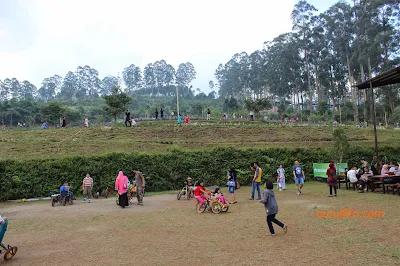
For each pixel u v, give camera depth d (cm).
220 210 1258
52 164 1983
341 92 9462
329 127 3956
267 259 686
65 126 3809
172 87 17875
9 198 1878
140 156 2127
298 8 8869
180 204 1549
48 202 1788
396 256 666
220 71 16150
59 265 703
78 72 17275
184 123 4156
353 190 1762
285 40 10300
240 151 2317
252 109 5809
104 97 4744
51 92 17225
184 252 761
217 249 774
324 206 1291
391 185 1514
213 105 13412
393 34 6281
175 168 2184
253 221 1077
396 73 1917
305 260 669
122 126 3744
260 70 11850
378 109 6894
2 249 850
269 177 2295
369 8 6738
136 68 17888
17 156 2444
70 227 1089
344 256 682
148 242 860
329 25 8394
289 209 1262
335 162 2359
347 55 7925
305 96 11000
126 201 1492
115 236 940
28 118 8381
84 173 2009
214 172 2253
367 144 3067
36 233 1020
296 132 3609
